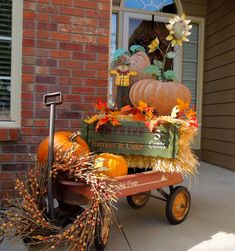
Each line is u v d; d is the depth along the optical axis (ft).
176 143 7.50
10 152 9.09
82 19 9.57
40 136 9.34
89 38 9.66
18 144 9.16
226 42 16.67
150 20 18.08
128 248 6.96
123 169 7.02
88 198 6.18
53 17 9.31
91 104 9.75
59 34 9.38
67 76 9.52
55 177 6.28
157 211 9.52
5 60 9.21
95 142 8.06
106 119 7.78
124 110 8.66
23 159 9.20
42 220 6.00
